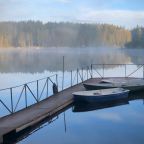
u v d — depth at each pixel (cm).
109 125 1157
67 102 1359
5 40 11981
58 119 1239
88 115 1312
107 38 12544
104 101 1489
